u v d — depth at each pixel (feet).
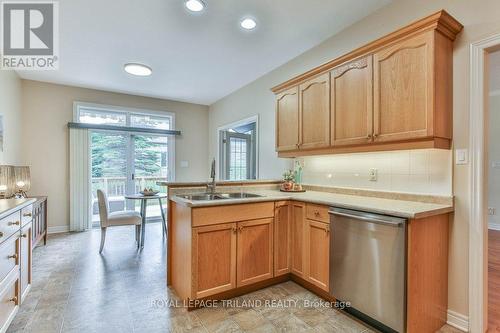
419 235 5.50
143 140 17.31
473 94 5.92
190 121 18.86
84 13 8.02
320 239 7.31
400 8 7.41
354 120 7.37
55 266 9.64
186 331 5.94
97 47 10.26
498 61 10.66
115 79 13.91
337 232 6.71
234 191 9.61
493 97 15.49
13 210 5.61
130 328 6.03
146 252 11.31
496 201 15.43
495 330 5.97
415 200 6.93
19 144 13.26
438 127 5.84
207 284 6.94
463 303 6.04
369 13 8.17
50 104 14.42
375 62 6.83
